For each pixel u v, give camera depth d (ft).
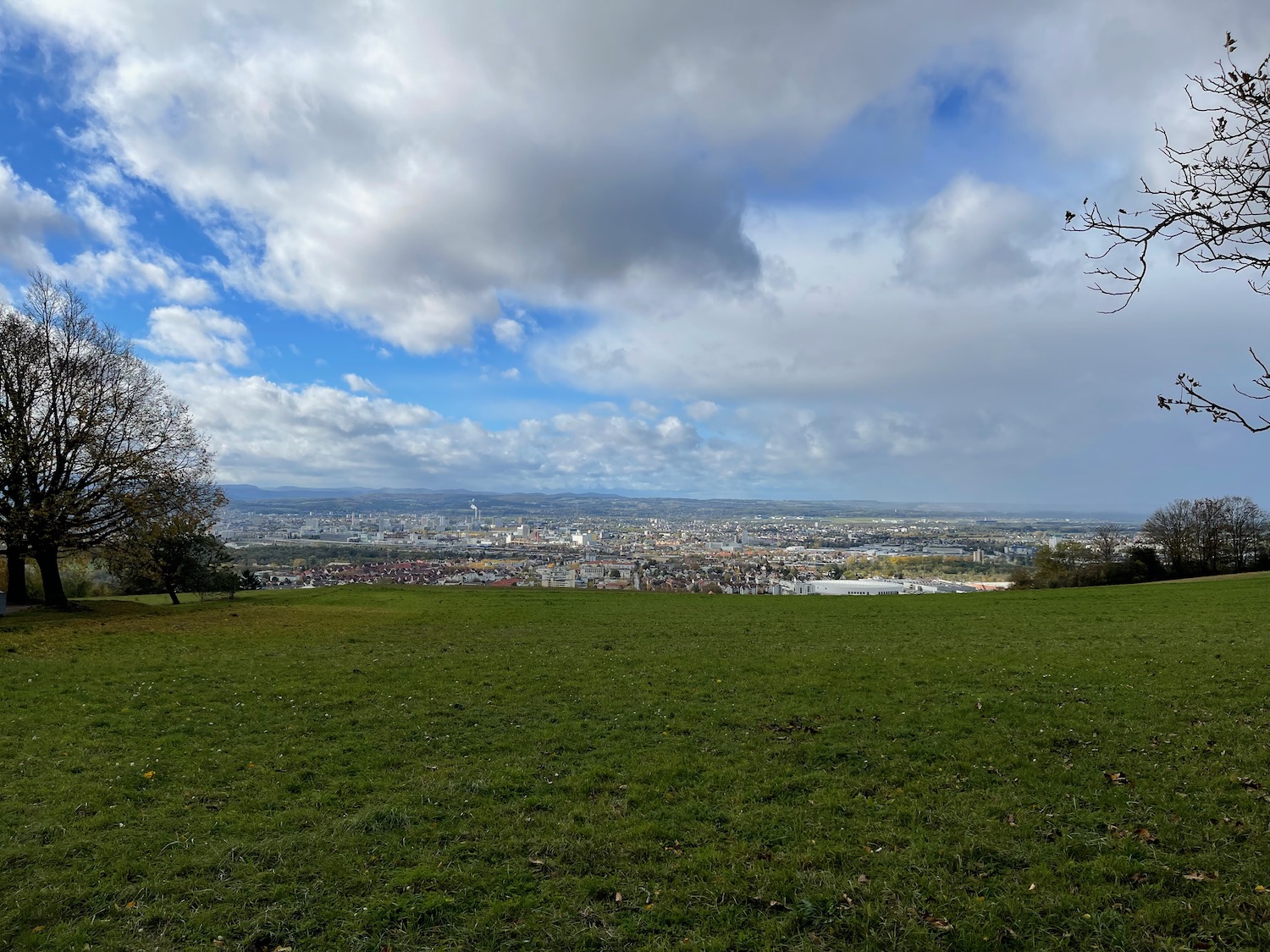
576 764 38.27
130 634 90.22
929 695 52.19
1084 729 42.01
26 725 44.29
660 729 44.80
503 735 44.01
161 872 25.96
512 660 70.59
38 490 114.32
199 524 130.52
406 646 82.02
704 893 24.56
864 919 22.74
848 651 75.46
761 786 34.30
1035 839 27.76
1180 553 259.19
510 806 32.14
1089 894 23.59
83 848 27.86
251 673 63.00
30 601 127.44
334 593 172.86
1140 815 29.63
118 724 45.16
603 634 93.56
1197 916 22.17
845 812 31.17
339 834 29.22
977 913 22.75
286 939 22.12
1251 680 53.16
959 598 142.72
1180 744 38.83
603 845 28.09
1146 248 23.22
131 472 117.50
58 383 117.70
